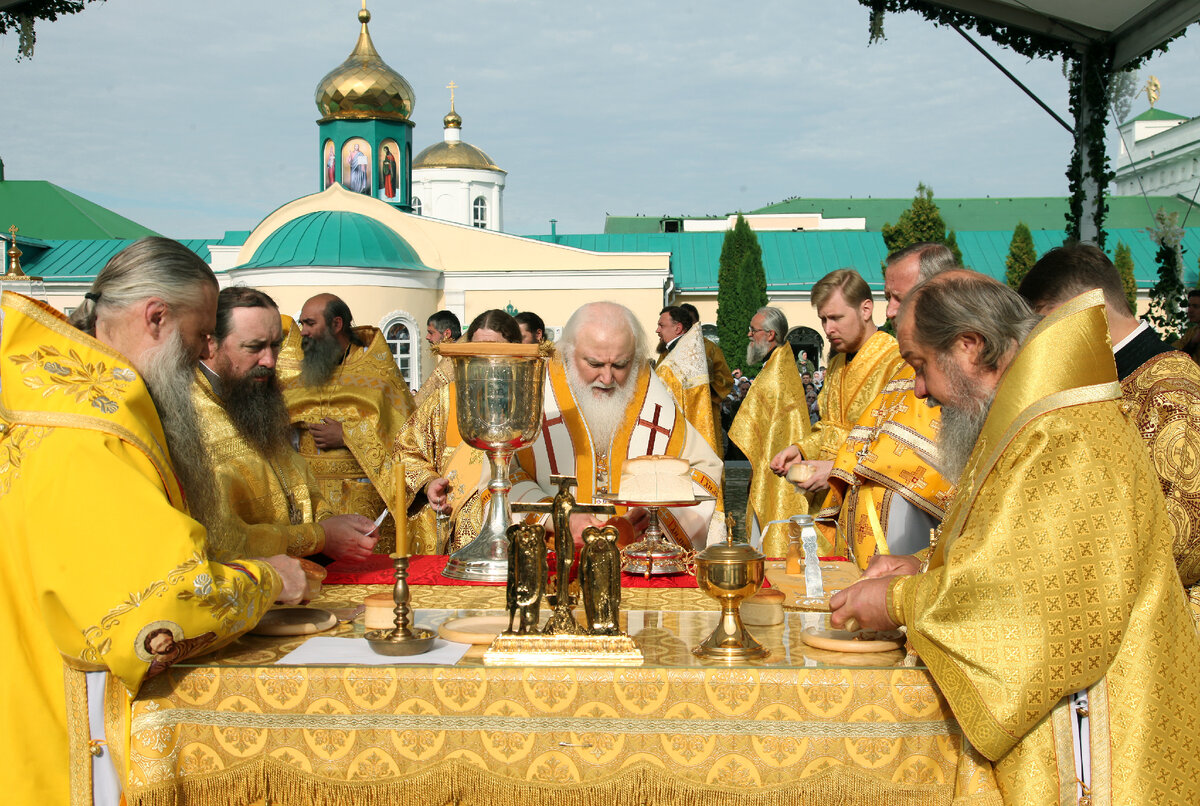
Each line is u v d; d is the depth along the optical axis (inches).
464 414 110.9
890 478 121.2
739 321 1296.8
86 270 1263.5
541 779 77.2
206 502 86.7
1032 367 76.5
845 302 172.2
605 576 81.5
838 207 2112.5
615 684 76.9
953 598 72.4
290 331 213.3
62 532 73.4
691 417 193.6
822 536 167.8
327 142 1309.1
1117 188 1460.4
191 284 83.7
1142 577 72.8
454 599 100.9
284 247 1116.5
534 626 81.3
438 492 165.8
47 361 77.8
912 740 77.2
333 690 77.2
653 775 77.2
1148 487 74.8
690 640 86.2
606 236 1485.0
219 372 119.5
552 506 84.4
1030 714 70.1
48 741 75.8
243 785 77.9
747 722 76.9
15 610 76.1
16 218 1444.4
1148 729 71.2
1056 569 71.0
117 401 77.2
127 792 75.8
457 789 77.4
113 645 72.7
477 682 76.9
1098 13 290.2
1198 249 1293.1
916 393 93.2
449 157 1583.4
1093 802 71.7
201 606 74.6
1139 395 95.7
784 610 99.4
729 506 439.8
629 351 136.2
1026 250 1316.4
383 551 204.4
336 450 207.2
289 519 118.6
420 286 1150.3
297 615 90.1
